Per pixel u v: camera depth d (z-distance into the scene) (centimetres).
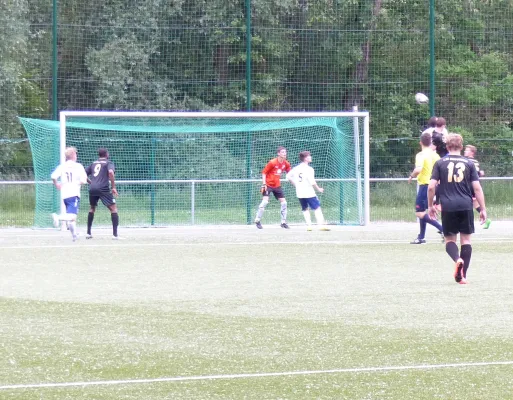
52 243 3659
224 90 5428
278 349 1627
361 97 5462
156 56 5409
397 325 1842
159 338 1727
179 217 4806
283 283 2472
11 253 3272
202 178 4969
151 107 5394
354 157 4928
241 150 5003
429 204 2512
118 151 4969
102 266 2880
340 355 1575
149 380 1409
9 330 1809
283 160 4509
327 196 4912
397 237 3888
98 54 5353
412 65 5497
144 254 3231
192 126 4891
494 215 5203
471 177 2473
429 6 5397
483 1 5672
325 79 5450
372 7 5462
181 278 2584
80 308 2072
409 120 5453
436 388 1354
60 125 4419
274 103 5434
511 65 5694
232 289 2364
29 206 4819
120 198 4747
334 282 2484
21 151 5284
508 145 5681
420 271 2716
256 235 4025
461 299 2167
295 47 5444
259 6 5406
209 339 1716
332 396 1315
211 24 5409
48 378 1422
